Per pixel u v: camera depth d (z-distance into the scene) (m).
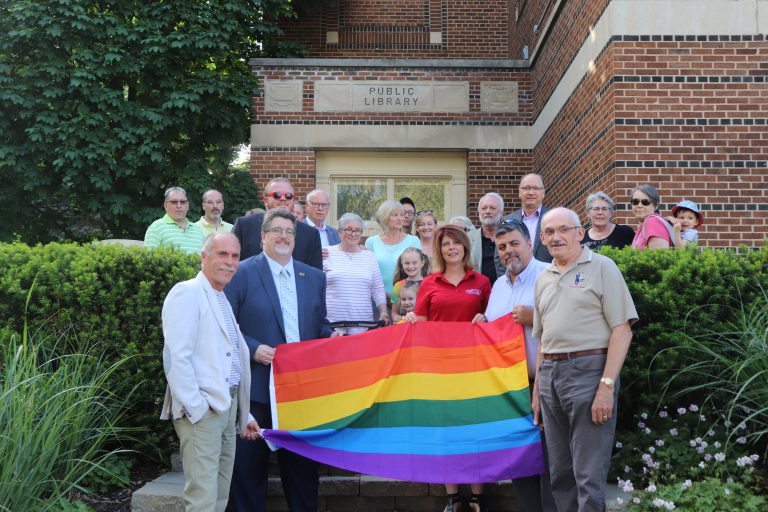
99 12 13.90
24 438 4.69
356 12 17.19
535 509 5.14
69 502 4.89
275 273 5.27
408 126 14.16
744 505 4.59
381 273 6.96
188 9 14.12
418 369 5.32
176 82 14.02
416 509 5.53
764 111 8.82
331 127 14.13
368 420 5.27
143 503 5.09
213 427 4.36
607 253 5.92
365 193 14.49
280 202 6.27
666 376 5.47
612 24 8.99
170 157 14.46
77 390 5.30
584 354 4.34
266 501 5.45
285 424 5.16
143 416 5.84
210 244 4.50
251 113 14.17
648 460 5.02
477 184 14.13
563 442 4.48
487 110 14.23
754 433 4.88
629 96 8.89
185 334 4.31
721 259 5.71
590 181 10.02
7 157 12.87
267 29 15.39
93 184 13.41
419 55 17.12
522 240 5.15
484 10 17.23
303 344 5.26
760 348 5.09
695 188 8.79
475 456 5.12
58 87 13.23
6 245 6.27
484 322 5.34
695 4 8.91
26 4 13.02
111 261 5.93
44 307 5.77
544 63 13.12
